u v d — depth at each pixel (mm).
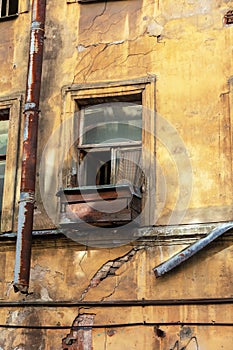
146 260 9883
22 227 9898
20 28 11773
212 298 9453
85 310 9828
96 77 11062
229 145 10156
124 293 9797
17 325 9977
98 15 11422
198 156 10227
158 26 11070
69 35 11422
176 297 9578
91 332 9711
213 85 10523
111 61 11094
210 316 9375
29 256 9820
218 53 10672
